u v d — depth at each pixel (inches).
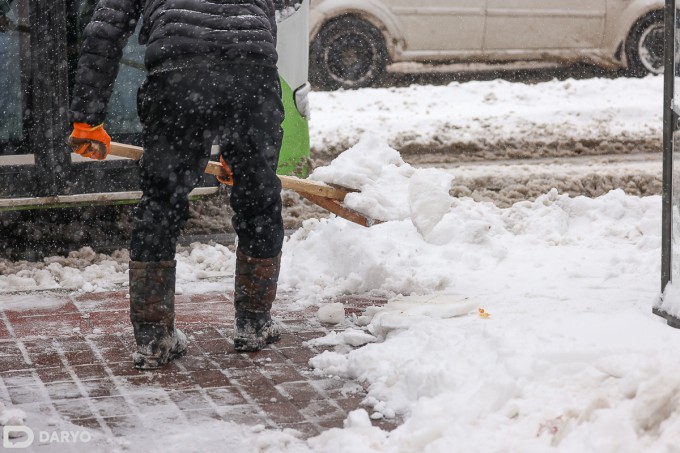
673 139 305.7
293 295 378.9
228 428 248.7
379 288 379.9
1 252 452.8
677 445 201.8
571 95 913.5
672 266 311.0
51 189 442.0
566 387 242.2
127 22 297.6
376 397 266.7
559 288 369.4
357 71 916.6
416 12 905.5
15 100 434.6
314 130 768.9
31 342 319.0
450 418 233.5
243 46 293.9
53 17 433.1
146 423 252.5
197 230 498.9
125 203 471.2
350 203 379.9
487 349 272.5
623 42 954.1
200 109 291.7
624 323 291.4
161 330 296.2
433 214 380.8
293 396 272.5
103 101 300.5
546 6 921.5
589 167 667.4
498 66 935.0
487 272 391.9
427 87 926.4
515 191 602.5
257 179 303.9
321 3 902.4
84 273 410.9
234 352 310.2
